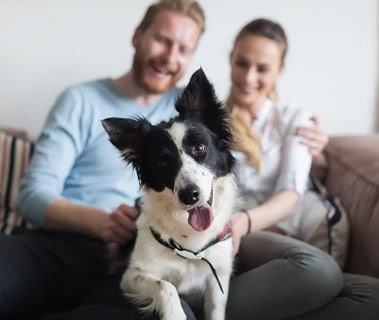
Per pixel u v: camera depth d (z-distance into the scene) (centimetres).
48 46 250
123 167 188
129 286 143
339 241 201
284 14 260
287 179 193
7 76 250
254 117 211
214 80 262
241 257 175
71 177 189
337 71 269
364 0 262
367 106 274
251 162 200
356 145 229
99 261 171
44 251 164
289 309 150
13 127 255
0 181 225
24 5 243
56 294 160
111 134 146
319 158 238
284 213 185
